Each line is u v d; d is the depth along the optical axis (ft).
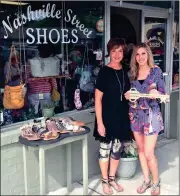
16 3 10.62
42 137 9.50
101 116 10.66
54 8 11.57
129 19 15.11
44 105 11.37
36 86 11.43
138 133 10.89
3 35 10.43
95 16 12.73
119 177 12.39
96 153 12.90
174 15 16.29
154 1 15.21
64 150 11.78
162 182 12.30
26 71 11.05
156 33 15.85
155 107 10.52
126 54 11.24
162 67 16.49
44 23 11.39
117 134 10.73
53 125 9.96
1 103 10.52
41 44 11.39
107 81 10.46
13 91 10.35
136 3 14.30
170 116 16.85
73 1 12.06
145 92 10.45
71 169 12.05
